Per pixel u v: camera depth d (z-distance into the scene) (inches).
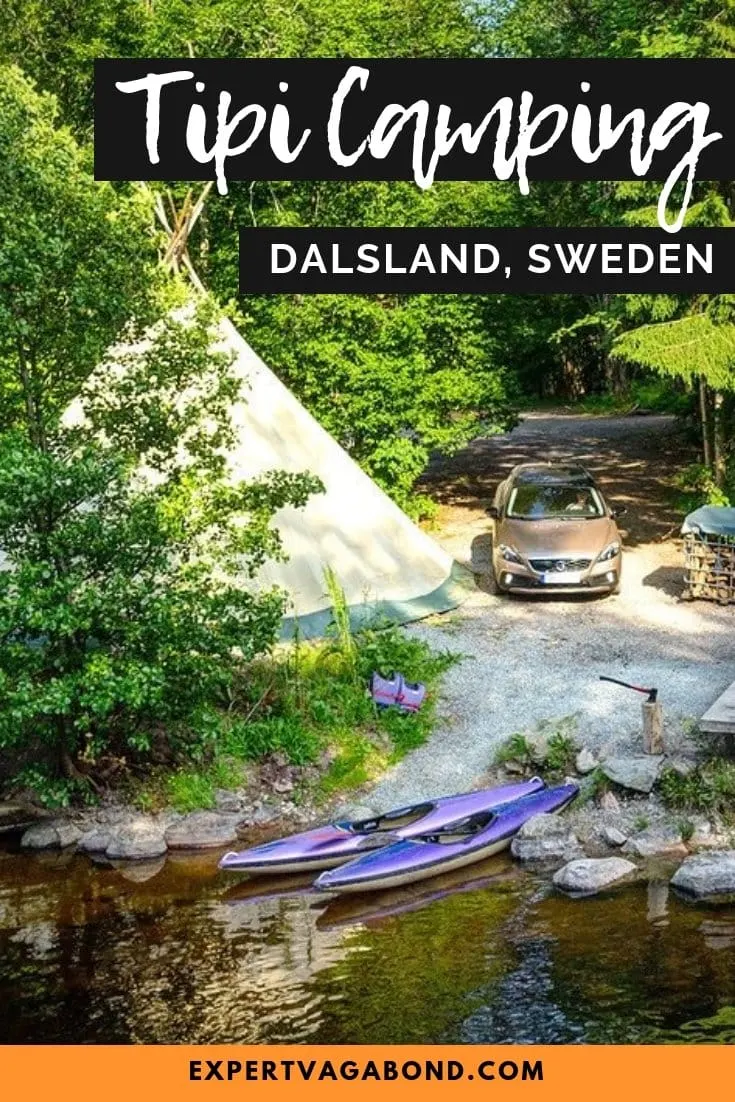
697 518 768.9
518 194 1023.6
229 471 606.5
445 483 1189.7
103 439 600.7
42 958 423.2
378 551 759.1
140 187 804.6
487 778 564.4
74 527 517.3
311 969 408.8
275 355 963.3
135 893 478.3
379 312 952.9
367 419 951.0
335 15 970.7
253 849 492.4
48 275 527.2
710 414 1031.0
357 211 999.6
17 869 506.9
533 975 397.7
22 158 524.7
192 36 973.2
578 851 498.0
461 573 846.5
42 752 574.9
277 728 586.9
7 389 562.9
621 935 423.2
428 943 425.1
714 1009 371.9
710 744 555.8
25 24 1045.2
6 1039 369.1
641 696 622.8
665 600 785.6
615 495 1098.1
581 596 802.8
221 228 1047.0
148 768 569.0
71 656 532.4
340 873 469.1
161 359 588.1
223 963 415.5
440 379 964.6
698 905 444.5
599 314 911.7
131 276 557.6
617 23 935.0
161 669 514.6
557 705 621.6
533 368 1866.4
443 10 1101.1
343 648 641.6
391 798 554.3
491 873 486.9
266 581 679.1
